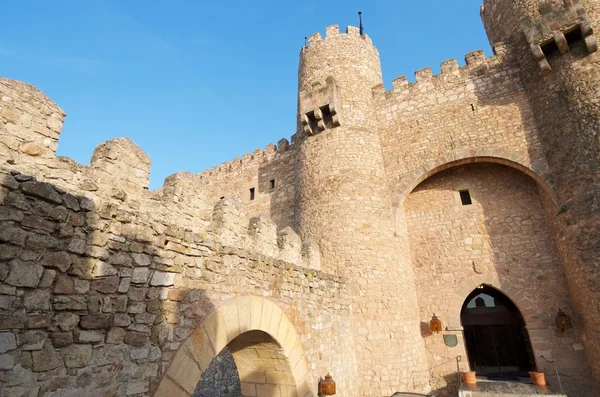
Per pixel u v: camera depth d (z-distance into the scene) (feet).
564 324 28.96
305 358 21.43
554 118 30.40
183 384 12.81
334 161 36.55
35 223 9.46
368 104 41.19
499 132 34.12
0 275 8.51
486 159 34.32
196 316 13.98
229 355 39.68
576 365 28.48
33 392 8.68
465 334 39.65
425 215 38.34
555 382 28.66
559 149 29.60
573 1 30.48
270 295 19.15
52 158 13.01
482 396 26.08
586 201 26.68
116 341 10.89
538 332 30.50
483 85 36.81
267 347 19.75
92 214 10.96
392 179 37.50
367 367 28.48
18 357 8.54
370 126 39.55
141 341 11.65
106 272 11.00
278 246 26.22
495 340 38.37
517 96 34.55
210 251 15.44
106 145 15.65
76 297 10.06
